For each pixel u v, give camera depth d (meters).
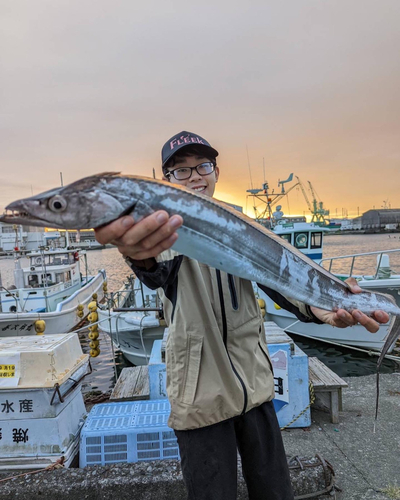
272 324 5.10
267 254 2.00
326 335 10.08
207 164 2.38
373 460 3.47
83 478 2.93
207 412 1.82
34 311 12.84
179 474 2.91
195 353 1.88
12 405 3.22
